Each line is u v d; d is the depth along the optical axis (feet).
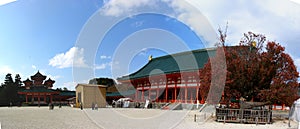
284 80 52.01
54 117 56.44
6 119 51.26
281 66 53.36
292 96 49.47
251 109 48.55
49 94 154.20
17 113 71.41
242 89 52.54
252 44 55.16
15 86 160.04
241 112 48.14
